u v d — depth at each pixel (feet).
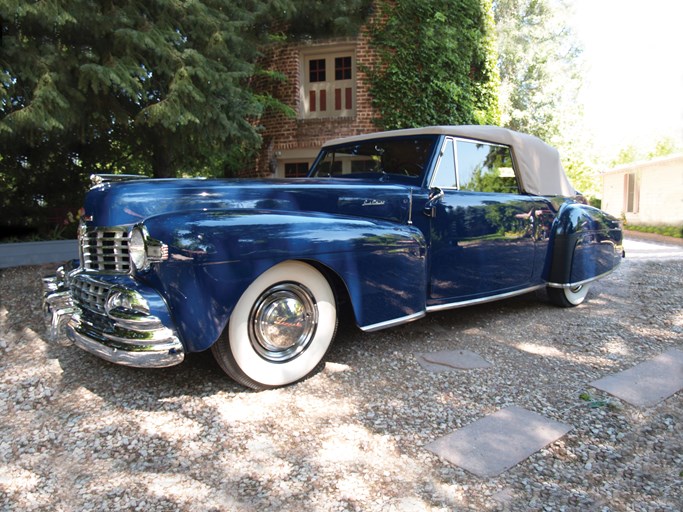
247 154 33.96
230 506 6.00
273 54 35.53
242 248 8.28
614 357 11.16
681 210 55.36
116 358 8.04
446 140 12.31
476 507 6.02
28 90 16.44
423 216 11.56
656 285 19.72
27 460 6.97
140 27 17.89
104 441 7.43
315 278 9.51
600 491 6.37
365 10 31.24
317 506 6.01
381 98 34.35
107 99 18.75
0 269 21.93
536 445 7.37
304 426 7.91
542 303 16.47
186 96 18.52
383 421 8.09
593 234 15.64
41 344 11.80
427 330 13.05
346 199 10.61
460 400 8.88
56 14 14.90
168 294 8.00
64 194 27.35
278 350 9.24
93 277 8.95
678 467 6.93
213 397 8.86
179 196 9.53
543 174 14.99
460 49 35.86
